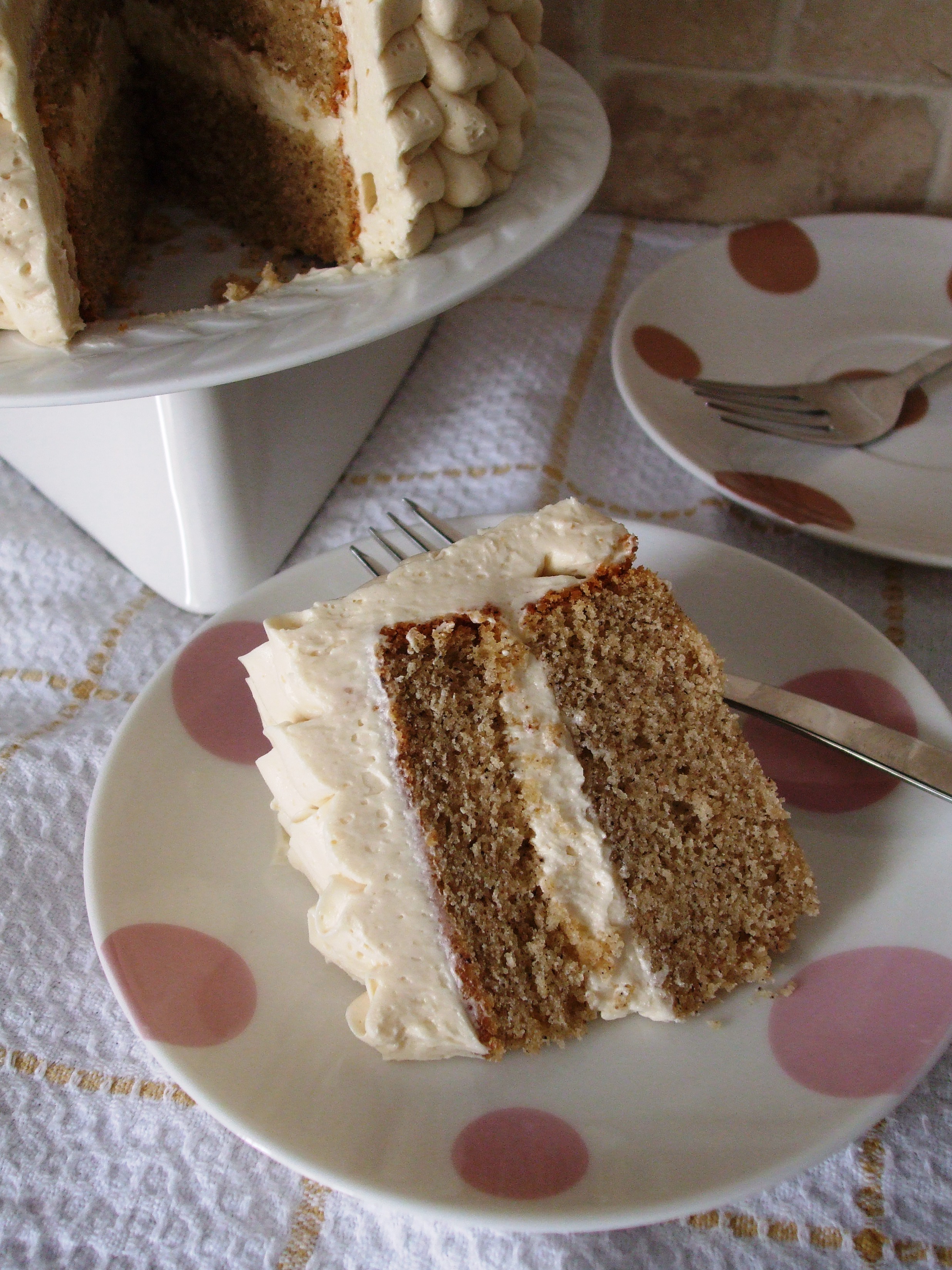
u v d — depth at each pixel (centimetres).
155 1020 30
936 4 50
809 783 36
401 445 48
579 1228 27
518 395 48
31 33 41
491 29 41
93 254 46
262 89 47
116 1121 32
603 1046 32
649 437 47
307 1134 29
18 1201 31
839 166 56
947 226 53
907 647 41
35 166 37
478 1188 28
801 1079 30
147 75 52
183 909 33
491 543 36
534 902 34
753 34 53
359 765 33
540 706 34
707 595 39
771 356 49
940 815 34
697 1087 30
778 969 33
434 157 41
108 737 38
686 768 35
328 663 33
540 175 45
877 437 45
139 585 45
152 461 40
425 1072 31
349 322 38
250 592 39
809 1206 30
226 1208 30
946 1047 30
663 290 50
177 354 37
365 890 32
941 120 54
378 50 39
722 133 56
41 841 36
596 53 54
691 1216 29
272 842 35
